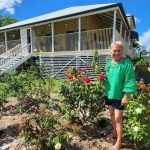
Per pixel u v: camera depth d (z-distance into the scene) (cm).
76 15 1677
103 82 465
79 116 545
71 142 467
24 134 413
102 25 2245
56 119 436
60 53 1792
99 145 459
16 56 1922
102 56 1588
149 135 412
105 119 560
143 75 2098
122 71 412
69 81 520
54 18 1797
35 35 2252
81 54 1694
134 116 418
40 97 630
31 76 730
